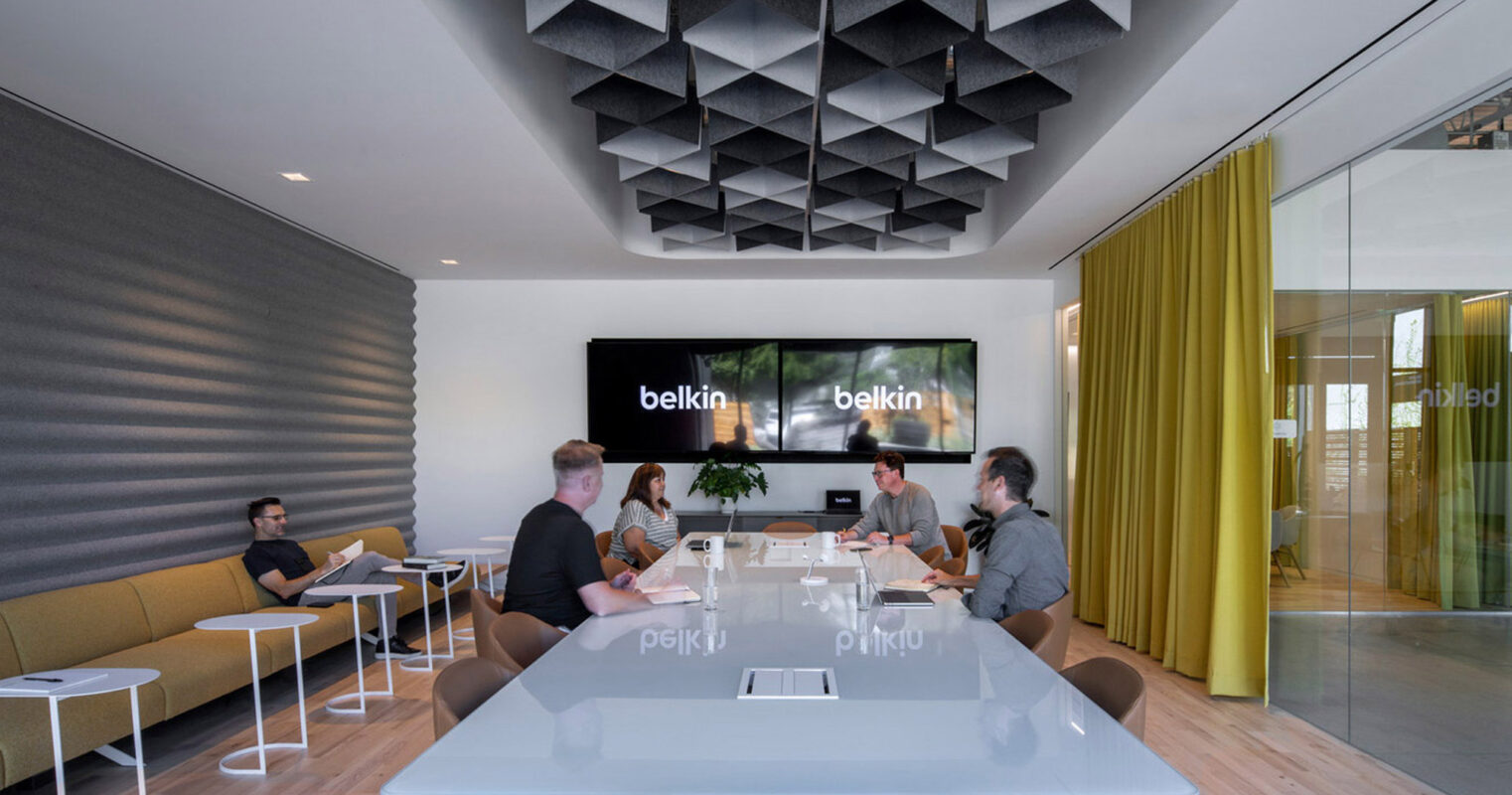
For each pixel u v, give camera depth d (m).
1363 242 3.65
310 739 3.98
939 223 6.02
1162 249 5.22
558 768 1.54
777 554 4.70
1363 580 3.72
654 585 3.58
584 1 3.31
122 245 4.29
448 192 4.95
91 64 3.22
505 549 7.68
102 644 3.97
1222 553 4.48
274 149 4.21
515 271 7.39
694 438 7.54
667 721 1.79
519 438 7.75
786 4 2.96
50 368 3.91
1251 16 3.04
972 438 7.52
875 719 1.79
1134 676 1.98
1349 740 3.84
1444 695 3.25
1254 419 4.41
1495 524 2.96
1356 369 3.73
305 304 5.98
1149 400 5.45
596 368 7.57
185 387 4.77
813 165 5.44
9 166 3.65
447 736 1.70
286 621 3.58
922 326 7.74
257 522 5.15
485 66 3.38
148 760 3.72
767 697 1.95
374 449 7.08
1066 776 1.49
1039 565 3.03
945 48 3.34
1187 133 4.19
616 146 4.46
